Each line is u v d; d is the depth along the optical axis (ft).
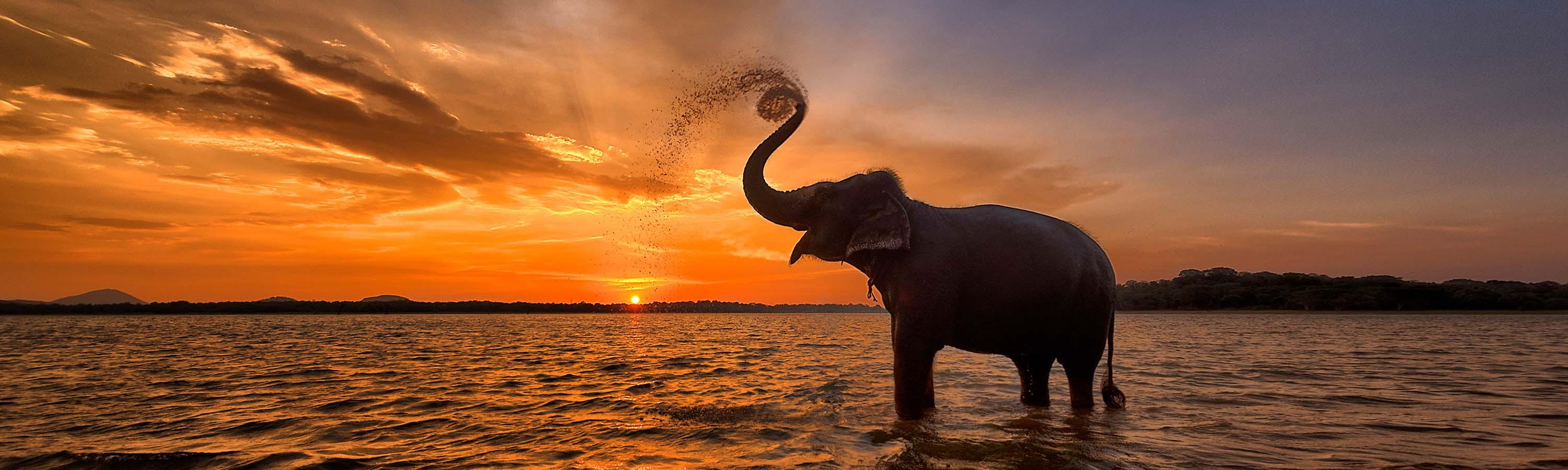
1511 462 16.14
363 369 46.65
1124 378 36.52
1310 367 43.47
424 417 24.94
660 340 99.45
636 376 39.99
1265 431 20.15
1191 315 300.40
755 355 61.82
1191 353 58.65
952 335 21.75
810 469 15.85
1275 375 38.27
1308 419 22.35
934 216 22.06
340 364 51.37
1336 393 29.55
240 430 22.59
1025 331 21.94
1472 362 47.52
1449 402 27.02
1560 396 28.68
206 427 23.24
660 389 32.89
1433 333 105.81
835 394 29.81
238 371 45.60
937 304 21.03
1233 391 30.40
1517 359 50.49
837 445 18.43
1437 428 20.86
